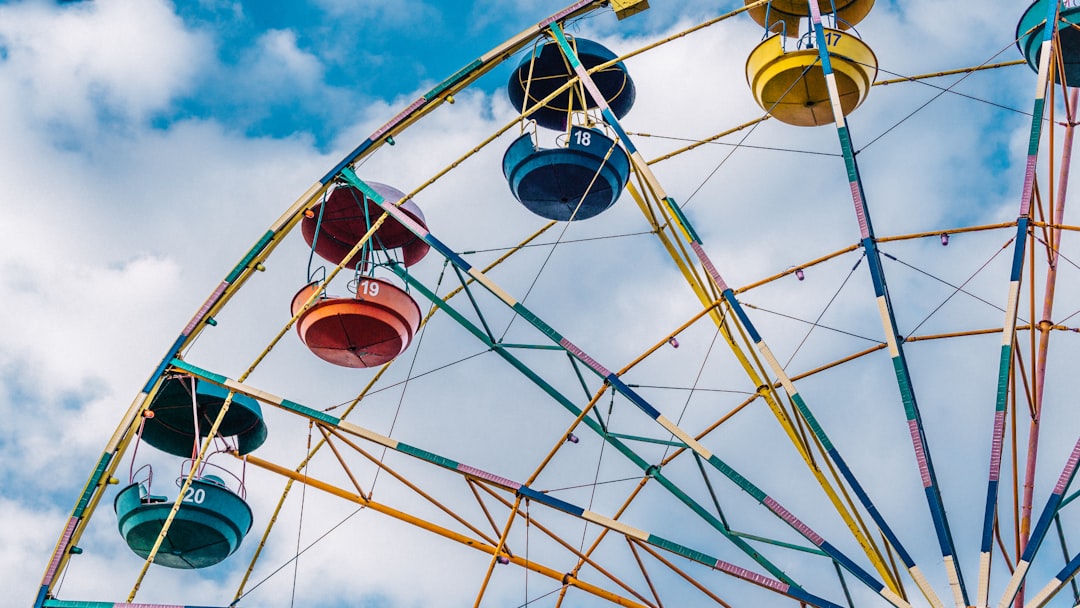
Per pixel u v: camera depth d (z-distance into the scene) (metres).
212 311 24.28
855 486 20.70
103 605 21.66
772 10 29.00
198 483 24.19
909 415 20.55
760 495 21.33
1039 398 23.91
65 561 22.22
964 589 20.03
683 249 25.66
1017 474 22.84
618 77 29.69
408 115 25.58
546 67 29.52
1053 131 23.89
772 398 23.92
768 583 20.84
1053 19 23.66
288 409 23.17
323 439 24.48
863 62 25.94
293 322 24.36
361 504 24.50
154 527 24.11
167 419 26.70
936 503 20.08
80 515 22.62
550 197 25.69
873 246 21.59
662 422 22.02
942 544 19.92
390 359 26.00
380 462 24.73
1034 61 26.58
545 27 26.02
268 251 24.84
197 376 23.73
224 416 26.64
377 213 28.59
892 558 22.36
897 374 20.80
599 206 26.03
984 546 19.72
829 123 27.12
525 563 24.25
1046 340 24.14
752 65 26.39
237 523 24.64
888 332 21.09
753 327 22.02
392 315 25.03
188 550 24.61
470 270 23.72
